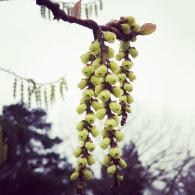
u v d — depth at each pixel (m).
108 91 0.27
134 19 0.31
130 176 3.09
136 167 3.16
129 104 0.30
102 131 0.28
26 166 4.20
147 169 3.21
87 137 0.28
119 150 0.27
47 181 4.20
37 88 0.69
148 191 3.51
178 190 3.26
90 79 0.28
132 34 0.31
